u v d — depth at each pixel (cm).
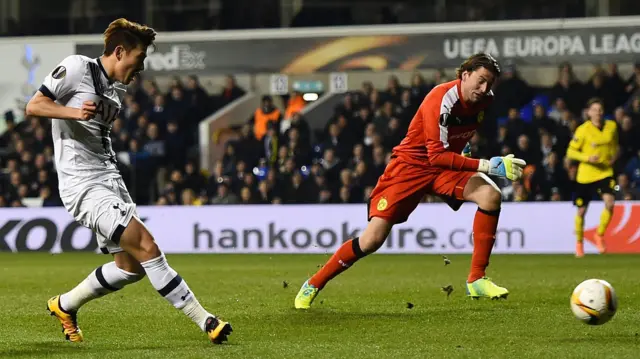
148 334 1171
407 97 3031
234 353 1007
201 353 1009
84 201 1052
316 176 3044
